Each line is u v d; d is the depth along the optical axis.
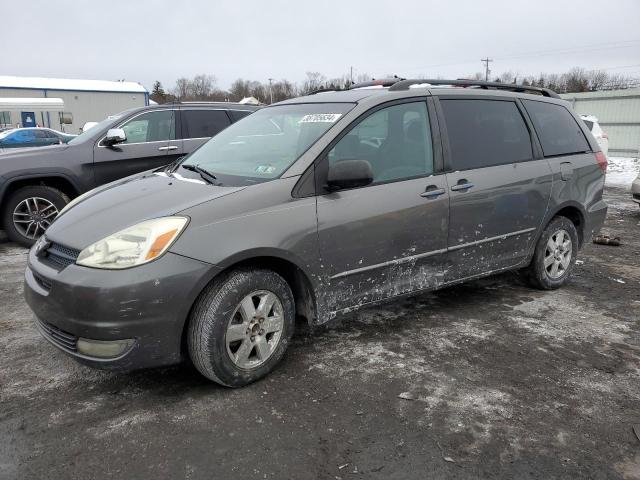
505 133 4.34
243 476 2.30
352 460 2.41
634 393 3.05
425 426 2.68
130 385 3.06
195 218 2.82
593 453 2.50
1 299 4.49
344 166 3.14
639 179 9.05
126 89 43.72
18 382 3.08
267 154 3.50
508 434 2.63
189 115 7.35
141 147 6.91
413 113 3.79
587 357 3.50
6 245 6.45
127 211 2.99
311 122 3.57
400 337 3.76
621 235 7.55
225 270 2.93
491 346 3.64
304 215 3.13
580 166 4.83
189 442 2.53
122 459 2.40
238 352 2.96
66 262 2.83
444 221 3.79
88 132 6.92
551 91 5.03
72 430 2.61
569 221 4.84
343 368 3.28
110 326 2.61
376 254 3.48
